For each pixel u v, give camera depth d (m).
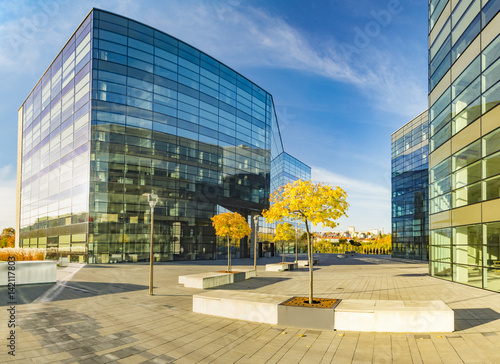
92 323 9.71
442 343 7.97
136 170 37.25
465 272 19.22
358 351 7.47
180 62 41.91
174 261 39.44
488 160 17.16
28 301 13.00
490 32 17.16
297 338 8.42
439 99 23.89
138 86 37.97
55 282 17.92
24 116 55.59
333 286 18.17
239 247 49.88
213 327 9.41
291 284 18.91
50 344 7.78
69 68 40.16
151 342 8.07
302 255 70.62
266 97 55.16
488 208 17.06
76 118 37.81
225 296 11.09
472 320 10.27
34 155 49.81
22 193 54.38
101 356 7.08
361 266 36.38
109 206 35.28
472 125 18.86
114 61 36.56
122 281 19.39
